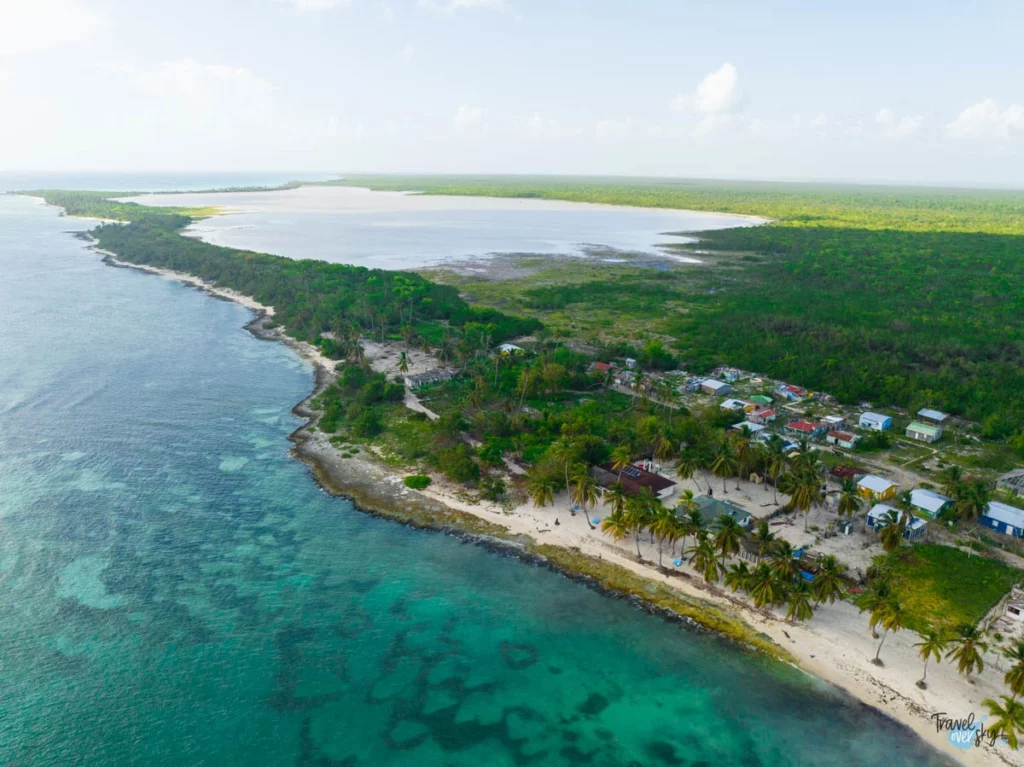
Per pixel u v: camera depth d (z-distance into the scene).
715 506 87.38
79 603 71.12
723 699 61.78
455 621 71.38
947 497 91.50
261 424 119.69
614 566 79.81
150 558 79.50
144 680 61.78
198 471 101.19
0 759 53.34
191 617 70.06
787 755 56.16
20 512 87.81
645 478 95.38
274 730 57.62
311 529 87.00
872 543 82.50
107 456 105.00
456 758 55.69
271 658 65.38
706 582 76.38
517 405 123.38
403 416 122.69
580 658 66.75
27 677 61.31
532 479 95.19
